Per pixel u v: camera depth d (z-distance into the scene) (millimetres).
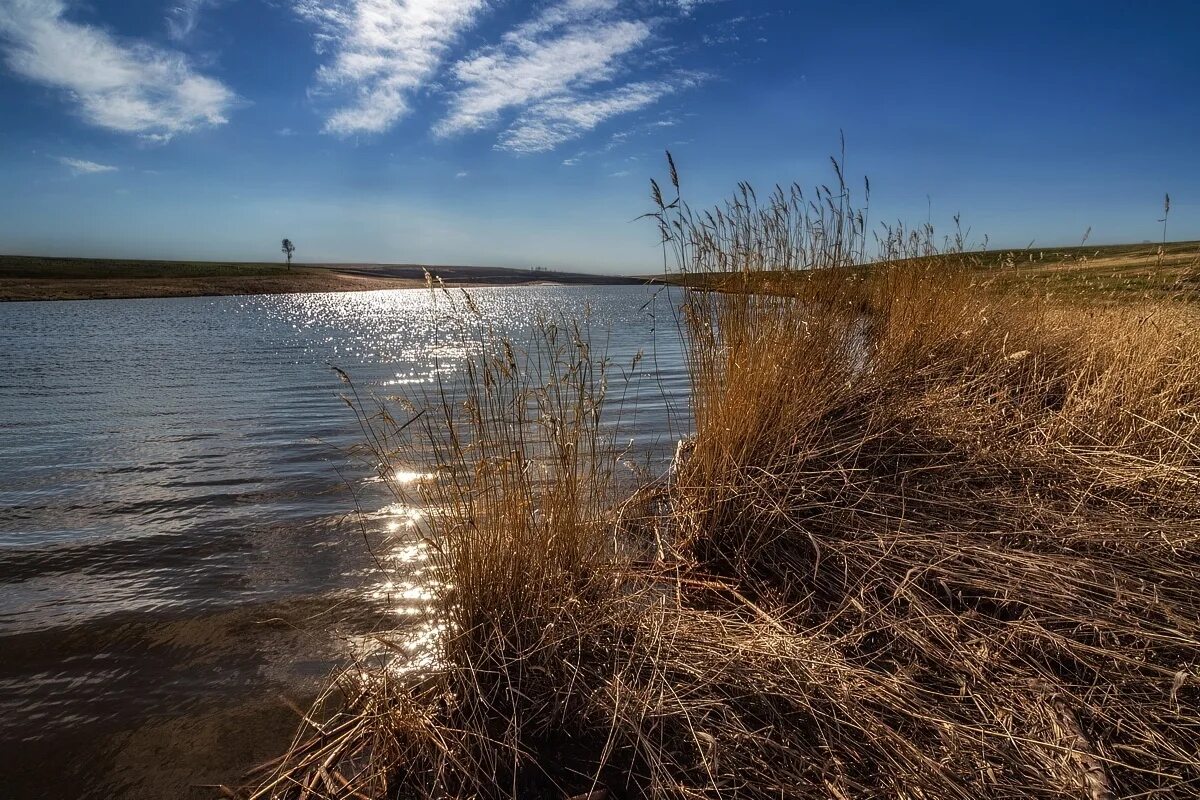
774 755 1975
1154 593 2533
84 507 4508
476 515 2500
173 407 8234
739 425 3617
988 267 6824
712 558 3277
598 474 3211
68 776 2109
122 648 2814
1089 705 2072
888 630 2527
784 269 4422
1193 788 1817
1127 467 3621
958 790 1792
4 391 9625
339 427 6852
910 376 4848
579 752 2092
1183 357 4754
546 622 2371
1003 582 2709
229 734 2295
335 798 1945
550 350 3486
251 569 3543
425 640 2807
